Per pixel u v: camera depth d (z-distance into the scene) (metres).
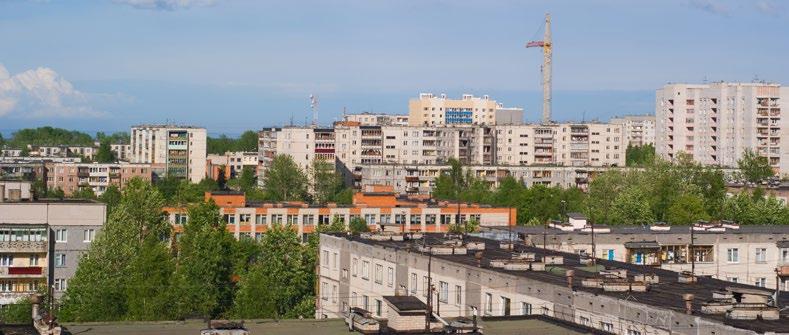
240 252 185.75
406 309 84.38
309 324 89.94
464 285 122.38
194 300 154.62
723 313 90.94
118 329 88.12
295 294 183.75
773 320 87.31
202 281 173.25
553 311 107.31
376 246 143.00
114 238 170.00
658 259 161.38
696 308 93.50
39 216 194.75
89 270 158.75
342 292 152.62
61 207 195.88
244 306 154.38
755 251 163.88
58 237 195.75
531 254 127.19
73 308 149.75
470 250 136.75
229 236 186.12
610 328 99.25
